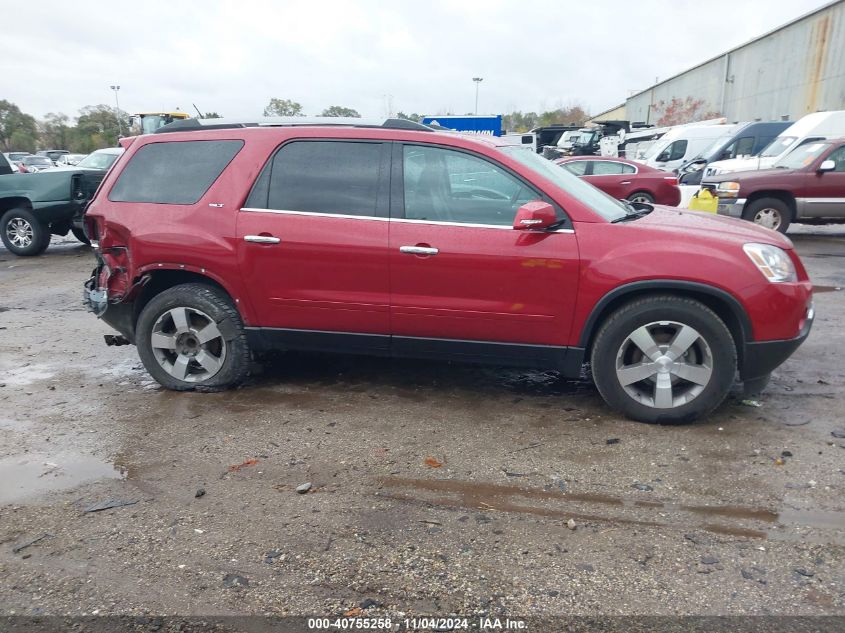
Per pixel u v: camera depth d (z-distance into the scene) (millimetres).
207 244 4348
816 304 7016
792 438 3840
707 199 10680
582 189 4395
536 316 4023
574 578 2664
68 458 3752
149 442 3941
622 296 3986
